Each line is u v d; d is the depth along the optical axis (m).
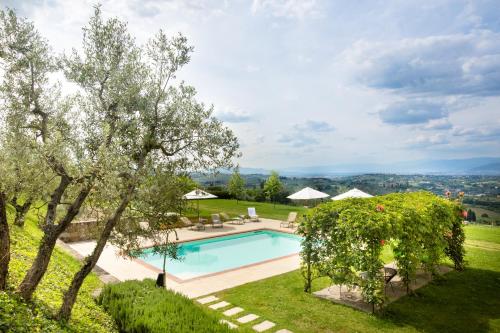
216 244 18.25
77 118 6.03
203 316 6.00
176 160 6.51
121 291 7.21
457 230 11.30
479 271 11.11
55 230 5.29
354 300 8.50
